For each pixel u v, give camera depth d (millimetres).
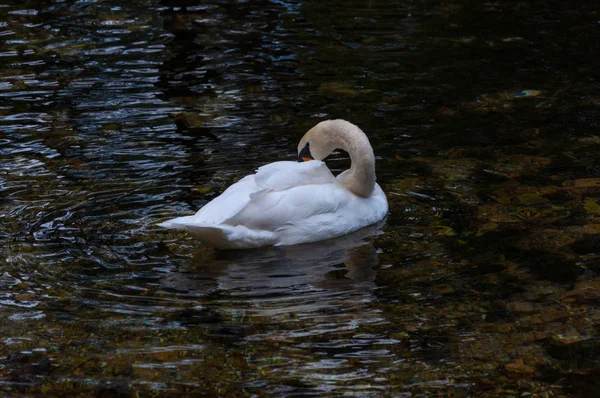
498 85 17953
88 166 13766
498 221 11938
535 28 21734
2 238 11234
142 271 10516
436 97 17281
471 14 23016
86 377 8320
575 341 8969
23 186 12945
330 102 16969
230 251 11227
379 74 18594
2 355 8648
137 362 8578
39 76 18125
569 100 17062
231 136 15164
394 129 15680
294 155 14289
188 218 11047
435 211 12375
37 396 8023
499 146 14883
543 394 8148
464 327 9234
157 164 13891
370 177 12086
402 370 8508
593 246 11055
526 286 10086
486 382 8320
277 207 11320
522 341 8984
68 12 22859
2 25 21609
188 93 17344
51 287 10016
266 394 8109
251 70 18812
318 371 8469
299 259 10977
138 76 18266
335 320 9383
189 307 9625
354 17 22781
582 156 14352
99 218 11945
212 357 8672
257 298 9867
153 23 22062
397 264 10750
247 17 22719
